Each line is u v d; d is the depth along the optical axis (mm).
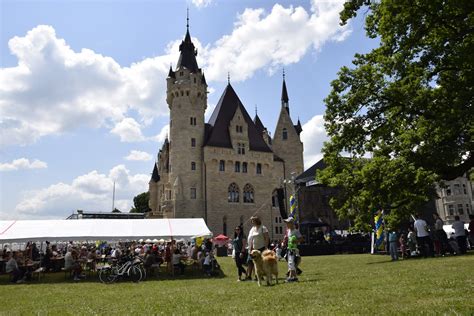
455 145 18797
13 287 18875
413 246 23172
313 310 7133
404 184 19344
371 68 21672
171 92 74500
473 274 10672
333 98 22734
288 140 84562
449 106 17516
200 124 74000
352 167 23562
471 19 15320
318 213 53156
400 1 16312
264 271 12305
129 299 11391
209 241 27094
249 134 79750
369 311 6699
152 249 26172
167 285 16016
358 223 22422
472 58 14664
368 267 16469
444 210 67375
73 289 16516
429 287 8938
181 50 78312
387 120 21406
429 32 17203
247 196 74812
